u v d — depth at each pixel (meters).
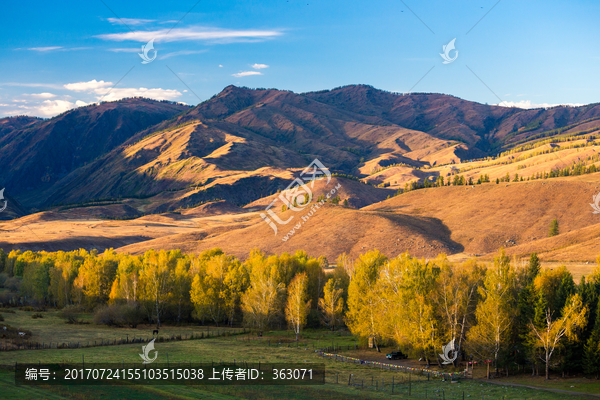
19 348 70.50
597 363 60.22
